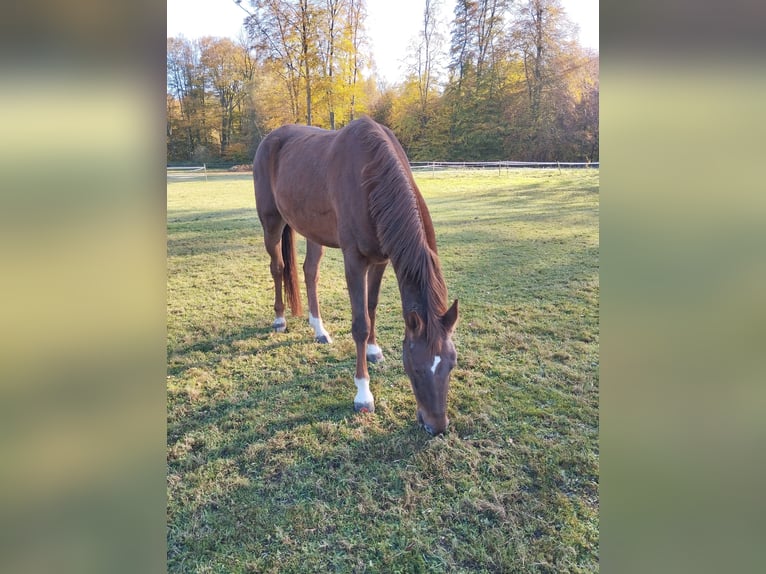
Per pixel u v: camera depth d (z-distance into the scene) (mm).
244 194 10703
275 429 2309
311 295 3367
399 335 3412
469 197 9703
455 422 2326
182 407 2508
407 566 1578
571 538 1675
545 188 10555
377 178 2219
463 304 3912
